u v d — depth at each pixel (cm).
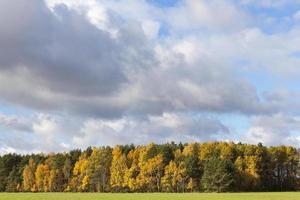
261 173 16025
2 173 19025
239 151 16038
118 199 8475
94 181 16462
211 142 16412
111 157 16562
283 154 17088
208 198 9025
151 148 15950
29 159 18862
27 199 8231
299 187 16850
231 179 14575
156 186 15500
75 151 18612
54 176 17550
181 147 17950
